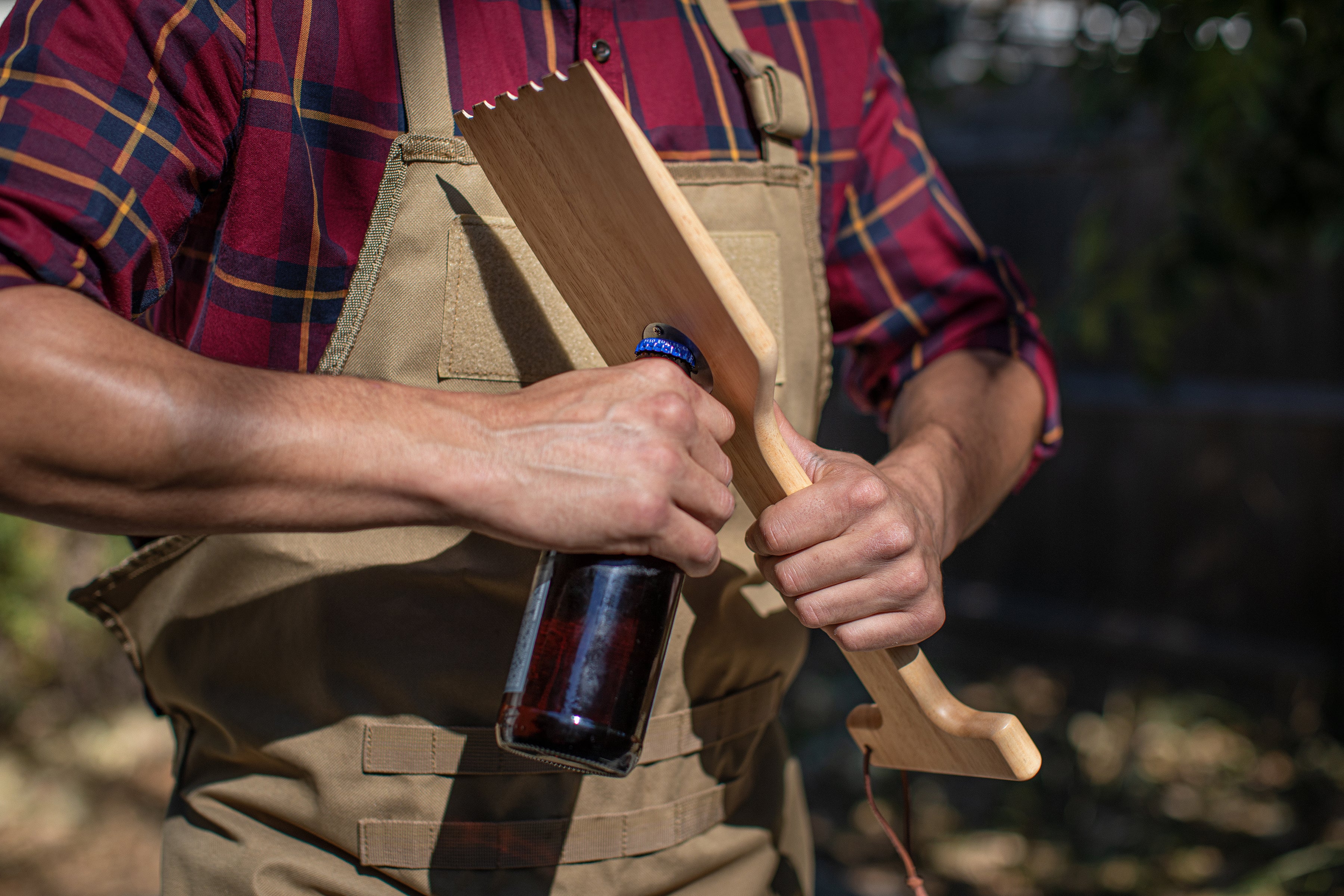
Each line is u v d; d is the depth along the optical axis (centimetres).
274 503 56
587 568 61
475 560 77
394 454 56
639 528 57
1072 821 336
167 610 83
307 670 78
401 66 75
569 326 79
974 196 513
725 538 86
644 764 84
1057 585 513
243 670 80
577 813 81
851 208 105
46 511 56
